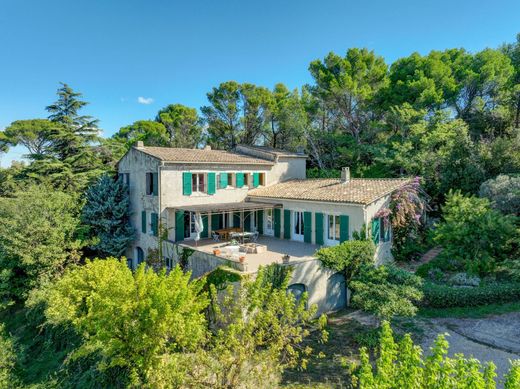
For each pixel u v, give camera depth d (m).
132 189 28.00
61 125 36.59
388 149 33.69
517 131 30.12
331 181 25.86
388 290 14.24
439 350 5.95
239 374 9.96
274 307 10.59
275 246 22.25
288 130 42.84
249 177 28.19
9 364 16.86
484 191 22.62
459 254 19.52
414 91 34.78
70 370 14.81
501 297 17.02
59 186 32.66
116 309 11.30
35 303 20.92
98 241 26.33
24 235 23.62
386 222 21.28
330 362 13.20
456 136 29.27
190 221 25.09
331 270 18.12
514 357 12.59
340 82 35.56
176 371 10.00
